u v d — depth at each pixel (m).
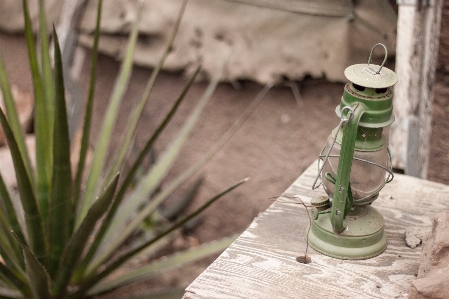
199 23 1.76
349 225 1.21
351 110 1.13
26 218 1.35
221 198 1.89
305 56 1.67
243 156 1.85
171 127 1.92
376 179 1.19
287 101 1.77
